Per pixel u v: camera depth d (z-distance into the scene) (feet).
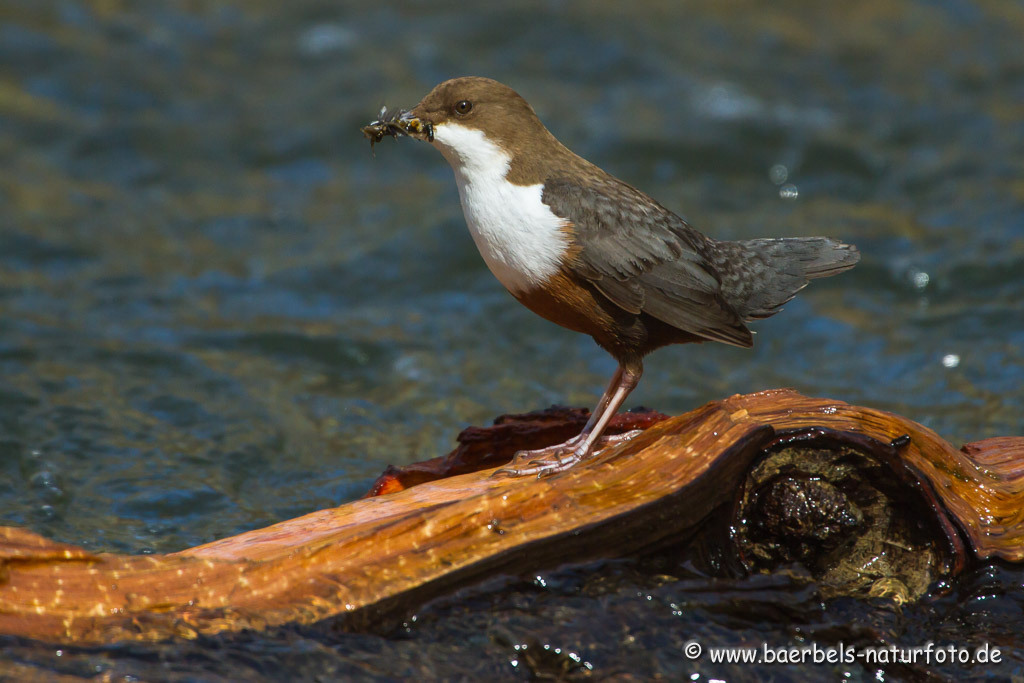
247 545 20.89
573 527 20.74
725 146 58.70
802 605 21.03
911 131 60.29
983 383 38.17
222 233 51.01
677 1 73.97
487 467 26.43
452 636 19.83
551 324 44.24
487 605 20.40
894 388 38.70
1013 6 75.00
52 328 41.68
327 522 21.81
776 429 21.81
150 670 18.24
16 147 56.08
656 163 57.06
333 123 60.70
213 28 70.08
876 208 53.01
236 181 55.98
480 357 41.60
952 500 22.12
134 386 37.70
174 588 19.61
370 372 40.27
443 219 51.90
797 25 72.54
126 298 44.70
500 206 25.71
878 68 67.31
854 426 21.91
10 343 40.04
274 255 49.14
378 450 34.45
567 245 25.13
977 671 19.77
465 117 25.82
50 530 28.27
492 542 20.52
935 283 45.68
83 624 18.95
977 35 71.51
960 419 35.78
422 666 19.10
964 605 21.30
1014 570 21.59
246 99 63.00
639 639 20.06
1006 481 23.31
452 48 68.03
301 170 57.26
